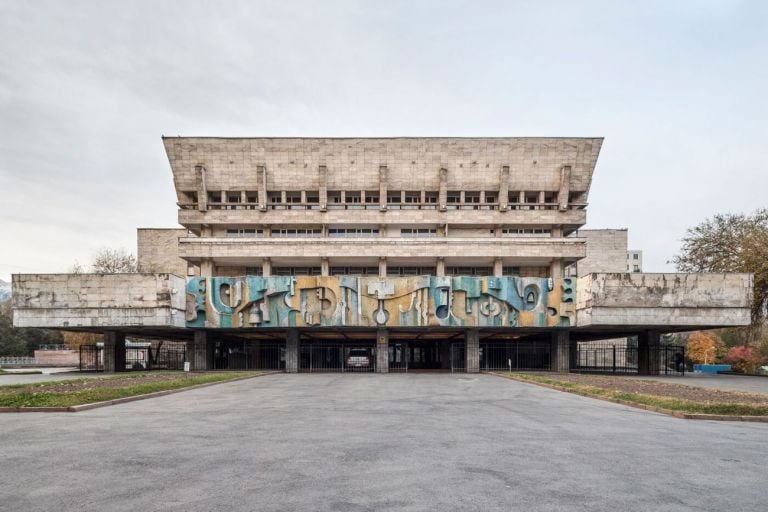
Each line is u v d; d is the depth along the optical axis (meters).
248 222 56.28
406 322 39.72
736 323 37.78
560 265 57.19
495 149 56.84
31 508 6.62
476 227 58.31
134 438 11.39
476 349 42.47
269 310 40.28
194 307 40.62
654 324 37.75
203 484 7.67
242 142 56.47
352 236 57.53
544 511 6.55
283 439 11.29
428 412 16.23
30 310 38.56
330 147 56.59
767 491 7.56
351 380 32.72
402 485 7.66
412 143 56.62
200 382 27.16
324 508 6.61
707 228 49.97
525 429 12.88
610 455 9.83
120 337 45.84
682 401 17.80
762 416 14.80
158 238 66.25
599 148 56.97
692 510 6.66
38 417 14.84
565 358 43.16
